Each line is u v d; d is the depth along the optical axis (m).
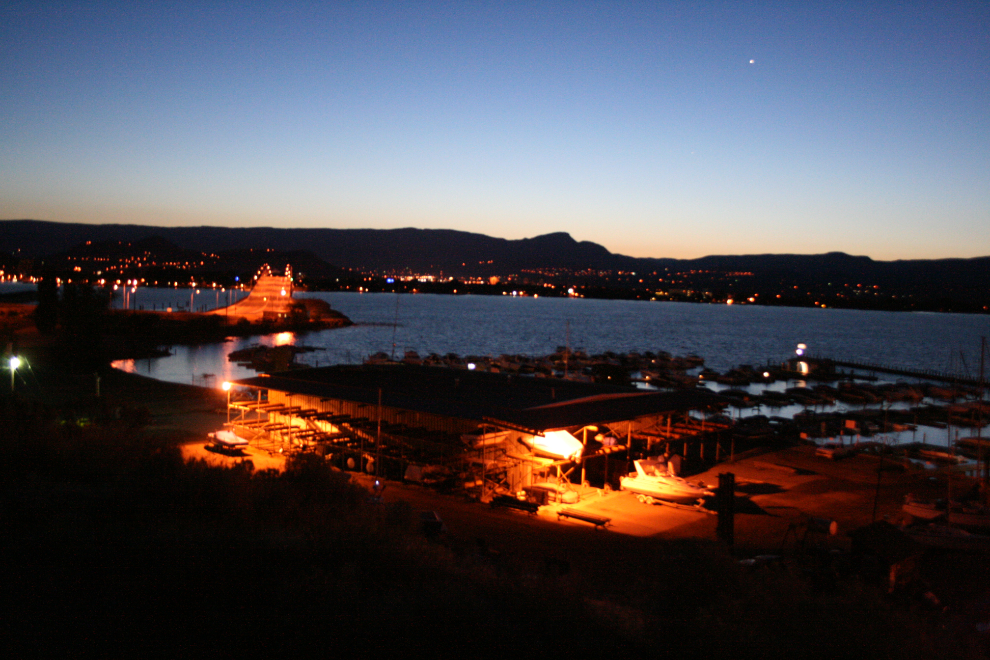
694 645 9.09
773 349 191.12
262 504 14.80
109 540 11.60
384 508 17.95
